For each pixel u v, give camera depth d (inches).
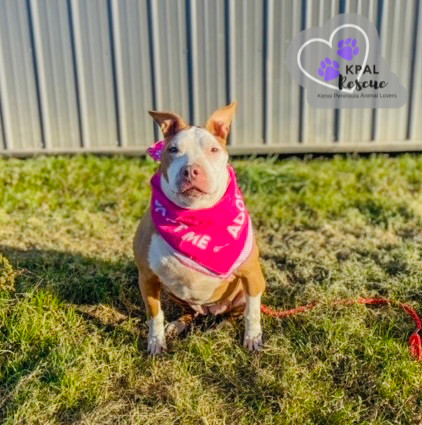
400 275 73.0
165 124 57.4
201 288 59.1
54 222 90.6
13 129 112.9
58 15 106.4
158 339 61.2
